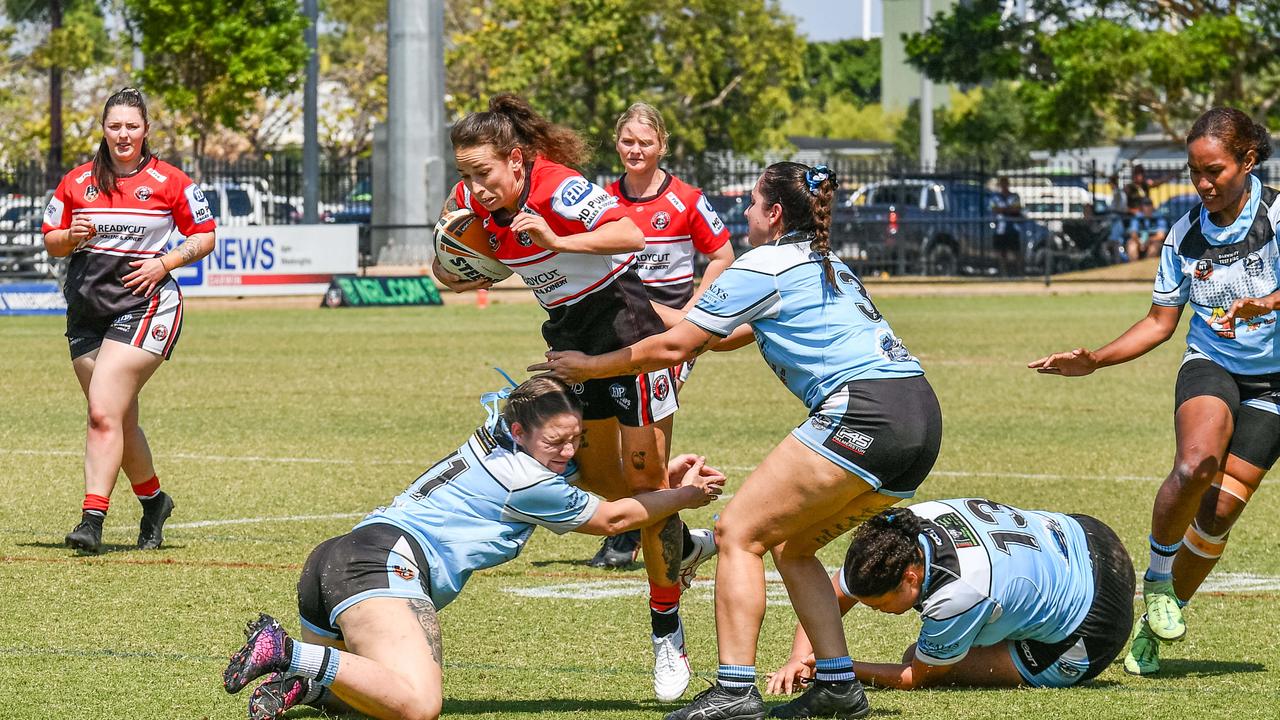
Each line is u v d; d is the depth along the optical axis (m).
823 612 14.91
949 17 119.69
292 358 54.75
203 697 15.29
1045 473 31.03
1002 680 16.11
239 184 100.00
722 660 14.42
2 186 93.94
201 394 44.25
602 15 134.75
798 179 14.57
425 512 14.52
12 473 30.45
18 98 150.12
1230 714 14.84
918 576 15.27
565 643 18.06
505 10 140.38
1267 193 17.55
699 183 105.06
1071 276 102.31
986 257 102.50
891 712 15.02
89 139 144.12
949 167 114.44
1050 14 116.50
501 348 58.75
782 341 14.51
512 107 15.78
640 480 17.06
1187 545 17.70
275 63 109.00
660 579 15.62
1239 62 112.44
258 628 13.12
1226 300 17.50
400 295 83.88
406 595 14.05
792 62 149.12
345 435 36.03
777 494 14.30
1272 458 17.45
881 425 14.10
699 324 14.48
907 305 84.56
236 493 28.27
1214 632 18.58
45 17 136.88
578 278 16.27
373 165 100.06
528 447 14.57
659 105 140.75
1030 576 15.54
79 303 23.47
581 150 16.16
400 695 13.41
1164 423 39.25
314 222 100.12
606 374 14.92
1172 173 108.50
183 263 23.61
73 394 44.25
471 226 16.33
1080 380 49.41
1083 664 15.95
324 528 25.00
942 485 29.50
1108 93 110.81
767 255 14.49
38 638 17.77
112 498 28.06
